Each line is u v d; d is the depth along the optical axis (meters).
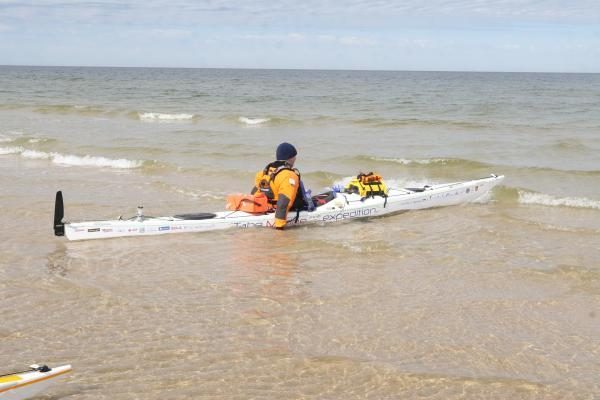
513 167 15.65
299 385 4.83
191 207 11.50
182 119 28.30
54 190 12.80
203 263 8.08
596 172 15.00
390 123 25.83
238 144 19.47
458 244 9.18
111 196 12.33
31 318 6.14
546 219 11.04
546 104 39.41
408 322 6.17
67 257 8.30
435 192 11.68
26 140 19.75
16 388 4.11
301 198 10.11
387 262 8.22
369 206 10.84
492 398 4.71
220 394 4.67
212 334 5.78
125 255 8.44
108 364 5.13
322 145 19.78
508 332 5.98
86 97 43.59
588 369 5.22
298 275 7.61
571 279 7.58
